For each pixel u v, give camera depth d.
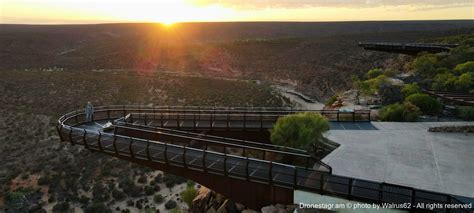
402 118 17.78
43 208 24.41
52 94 53.38
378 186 9.38
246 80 79.44
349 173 10.85
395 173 10.88
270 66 97.31
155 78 71.62
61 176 28.45
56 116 42.66
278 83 79.75
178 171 11.85
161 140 16.39
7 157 31.83
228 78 81.94
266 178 10.08
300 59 99.12
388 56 78.06
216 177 11.19
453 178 10.55
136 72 83.25
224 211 11.23
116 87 61.16
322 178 9.22
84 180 28.14
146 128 16.06
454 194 9.52
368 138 14.52
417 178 10.54
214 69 99.00
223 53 111.31
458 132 15.34
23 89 54.34
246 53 111.38
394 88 23.41
